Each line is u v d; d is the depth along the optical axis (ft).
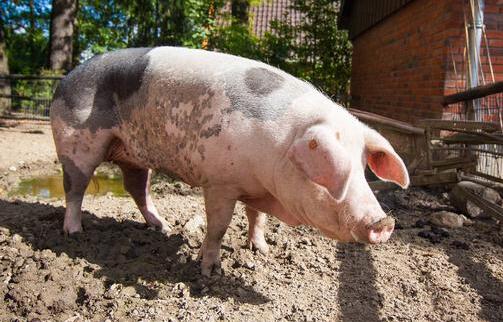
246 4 30.35
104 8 35.76
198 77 5.76
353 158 4.96
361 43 20.51
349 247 7.22
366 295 5.78
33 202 8.91
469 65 10.73
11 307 5.05
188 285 5.68
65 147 6.70
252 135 5.33
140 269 5.94
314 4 26.00
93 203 9.06
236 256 6.51
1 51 24.06
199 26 23.71
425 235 7.75
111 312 5.00
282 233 7.63
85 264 5.85
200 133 5.61
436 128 9.14
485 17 11.27
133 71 6.28
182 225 7.84
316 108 5.21
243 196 5.93
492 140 8.48
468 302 5.72
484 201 8.36
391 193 10.12
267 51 25.40
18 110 23.39
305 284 5.97
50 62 26.53
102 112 6.52
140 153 6.46
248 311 5.23
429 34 12.50
